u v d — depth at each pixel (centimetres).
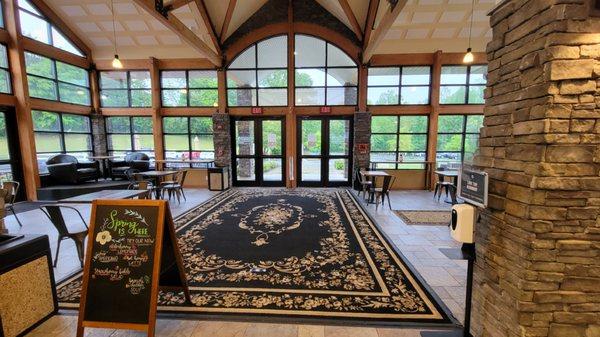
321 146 847
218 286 279
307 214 539
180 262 237
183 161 817
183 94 862
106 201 213
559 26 129
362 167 801
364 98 801
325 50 811
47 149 740
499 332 167
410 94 811
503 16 166
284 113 831
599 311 144
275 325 220
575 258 141
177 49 830
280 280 291
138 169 829
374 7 663
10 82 641
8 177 648
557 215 139
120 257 204
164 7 498
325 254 355
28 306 214
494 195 171
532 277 143
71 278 296
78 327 200
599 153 135
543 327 146
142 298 198
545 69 134
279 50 823
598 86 132
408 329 214
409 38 768
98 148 870
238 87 840
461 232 180
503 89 167
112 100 876
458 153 821
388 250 368
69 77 792
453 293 266
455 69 788
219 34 793
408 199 686
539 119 137
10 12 621
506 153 162
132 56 844
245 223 483
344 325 219
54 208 311
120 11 730
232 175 870
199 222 488
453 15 703
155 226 207
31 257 217
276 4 801
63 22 755
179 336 207
